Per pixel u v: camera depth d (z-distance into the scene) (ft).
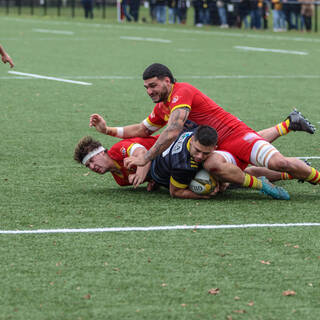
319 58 229.66
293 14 355.56
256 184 73.15
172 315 47.80
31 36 306.14
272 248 59.98
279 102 145.28
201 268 55.52
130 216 68.18
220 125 74.28
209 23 392.27
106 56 228.22
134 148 74.69
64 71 189.26
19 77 176.14
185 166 72.23
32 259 57.00
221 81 175.01
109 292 51.11
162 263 56.44
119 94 152.56
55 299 49.98
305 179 74.74
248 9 368.27
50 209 70.44
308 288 52.29
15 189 77.97
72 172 86.33
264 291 51.65
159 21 419.95
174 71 192.34
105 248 59.57
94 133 111.45
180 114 71.67
